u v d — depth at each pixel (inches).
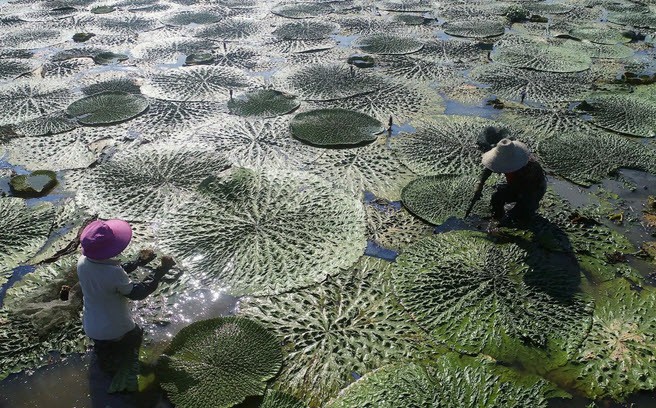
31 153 257.3
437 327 161.9
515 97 319.9
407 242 197.0
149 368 148.4
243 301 172.1
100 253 137.5
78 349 153.6
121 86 331.6
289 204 216.7
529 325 160.7
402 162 247.6
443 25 463.2
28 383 144.6
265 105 304.2
